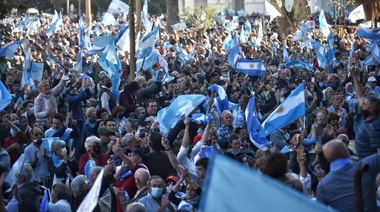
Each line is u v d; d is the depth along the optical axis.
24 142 16.09
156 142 12.69
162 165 12.62
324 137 14.58
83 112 19.12
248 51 39.25
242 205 4.95
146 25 39.34
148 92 20.19
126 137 13.59
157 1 101.69
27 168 11.86
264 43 44.59
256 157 13.29
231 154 13.36
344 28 55.34
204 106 19.39
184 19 68.75
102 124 16.33
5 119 15.94
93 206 7.00
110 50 25.50
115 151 12.03
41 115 18.28
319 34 49.44
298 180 8.74
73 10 95.69
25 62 24.47
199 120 15.27
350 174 8.29
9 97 16.19
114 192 11.60
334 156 8.42
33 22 56.69
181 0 99.69
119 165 13.41
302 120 18.31
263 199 4.93
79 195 11.34
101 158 13.59
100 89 20.55
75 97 18.80
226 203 4.98
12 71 27.91
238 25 63.53
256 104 18.69
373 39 29.75
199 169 10.54
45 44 44.16
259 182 4.97
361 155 12.00
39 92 19.52
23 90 23.73
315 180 11.78
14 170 11.78
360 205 7.60
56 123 16.05
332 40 34.25
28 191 11.00
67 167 13.88
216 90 18.42
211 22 62.16
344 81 26.88
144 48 26.23
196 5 99.81
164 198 10.89
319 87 25.48
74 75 25.84
